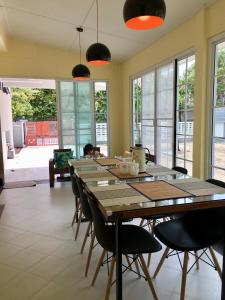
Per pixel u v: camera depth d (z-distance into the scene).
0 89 6.82
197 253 2.57
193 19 3.51
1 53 5.65
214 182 2.29
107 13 3.91
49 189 5.21
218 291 2.13
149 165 2.97
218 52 3.22
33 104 16.31
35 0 3.83
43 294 2.13
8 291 2.17
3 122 7.13
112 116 6.62
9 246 2.93
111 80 6.49
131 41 4.84
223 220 1.97
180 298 1.93
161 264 2.30
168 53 4.23
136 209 1.62
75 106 6.38
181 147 4.15
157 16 1.72
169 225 2.20
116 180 2.32
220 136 3.27
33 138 12.90
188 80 3.87
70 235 3.19
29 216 3.82
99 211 1.81
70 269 2.47
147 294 2.12
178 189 2.00
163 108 4.64
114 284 2.22
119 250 1.73
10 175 6.48
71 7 3.89
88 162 3.28
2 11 4.27
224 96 3.17
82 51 6.02
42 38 5.50
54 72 6.04
